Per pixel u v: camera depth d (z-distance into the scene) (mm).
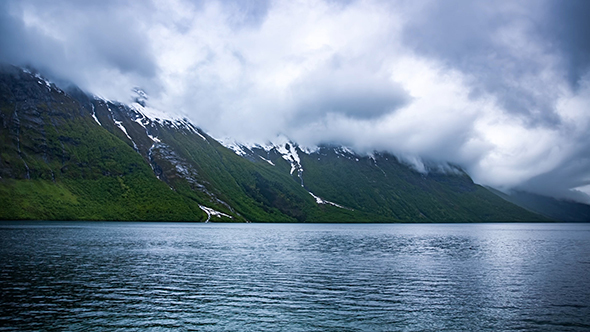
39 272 68312
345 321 44125
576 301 53375
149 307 48062
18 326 40094
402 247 132000
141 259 88188
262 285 61719
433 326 42781
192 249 113188
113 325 41344
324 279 67375
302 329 41375
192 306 48969
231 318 44500
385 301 52781
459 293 57906
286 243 142750
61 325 40812
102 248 108312
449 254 110500
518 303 52281
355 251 115500
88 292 54594
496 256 107125
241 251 110188
